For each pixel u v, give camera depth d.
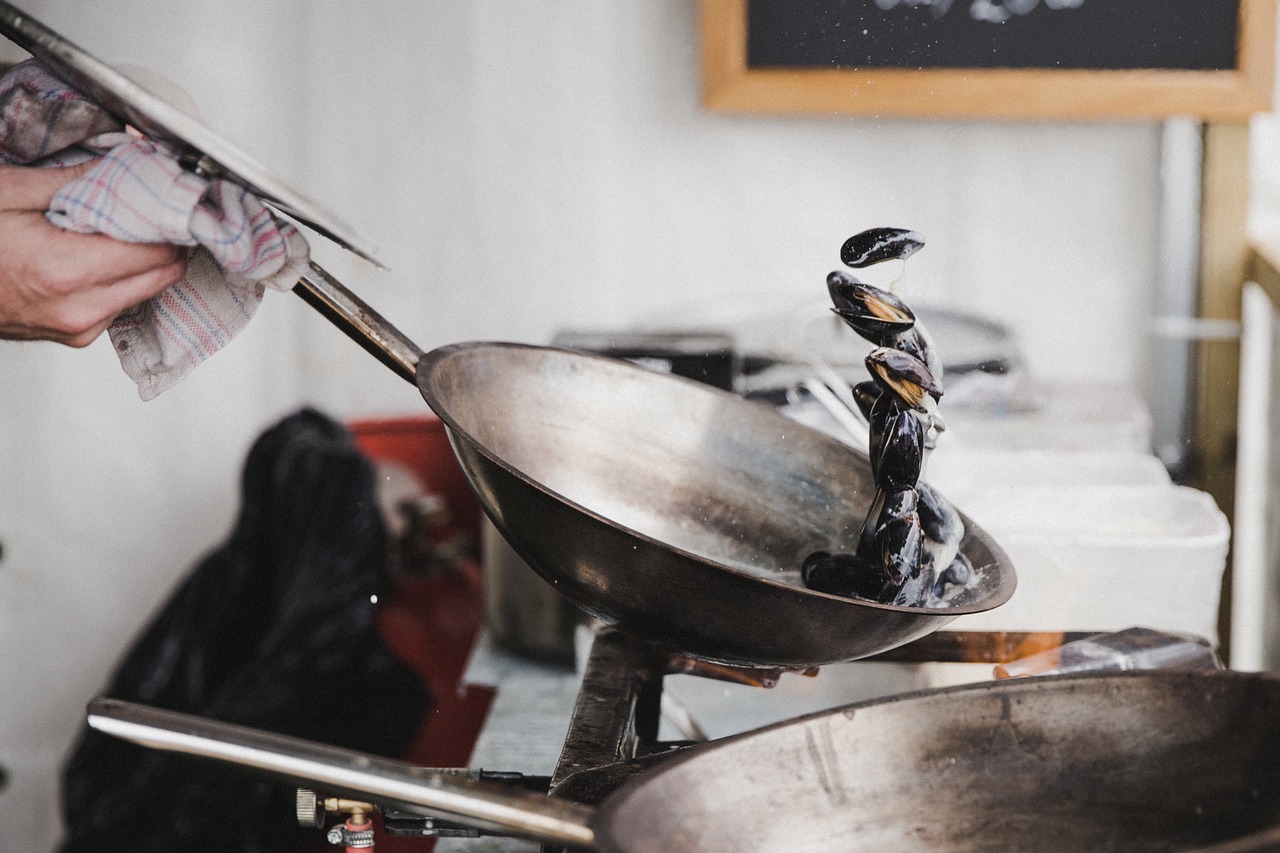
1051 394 1.78
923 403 0.82
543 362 0.95
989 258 2.08
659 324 1.92
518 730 1.18
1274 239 1.95
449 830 0.77
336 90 2.13
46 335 0.89
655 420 0.98
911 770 0.68
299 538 1.63
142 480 2.25
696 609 0.72
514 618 1.34
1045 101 1.91
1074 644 1.00
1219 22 1.85
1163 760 0.68
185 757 0.63
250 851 1.41
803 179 2.10
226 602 1.72
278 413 2.25
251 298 0.92
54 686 2.29
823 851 0.64
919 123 2.05
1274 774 0.65
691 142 2.11
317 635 1.49
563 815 0.57
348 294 0.84
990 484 1.31
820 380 1.58
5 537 2.24
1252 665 2.06
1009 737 0.69
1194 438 2.02
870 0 1.92
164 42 2.08
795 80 1.96
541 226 2.17
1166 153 1.97
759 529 0.96
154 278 0.85
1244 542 2.04
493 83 2.12
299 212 0.73
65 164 0.88
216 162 0.73
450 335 2.22
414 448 1.96
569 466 0.94
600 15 2.07
